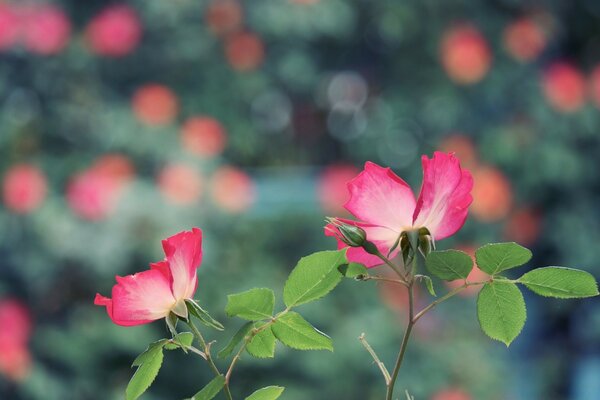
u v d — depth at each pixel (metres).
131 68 6.60
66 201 5.81
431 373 6.25
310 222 6.47
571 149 7.18
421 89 7.25
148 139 6.12
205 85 6.68
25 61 6.25
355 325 6.05
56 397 5.48
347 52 7.39
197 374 5.83
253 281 6.02
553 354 7.95
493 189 6.79
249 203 6.10
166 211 5.74
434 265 1.13
